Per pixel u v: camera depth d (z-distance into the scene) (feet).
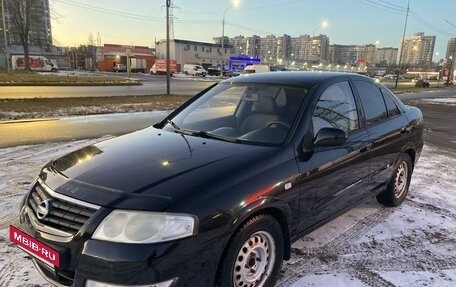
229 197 7.86
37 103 52.16
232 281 8.09
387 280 10.25
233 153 9.25
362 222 13.98
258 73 13.82
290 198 9.39
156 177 7.97
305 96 11.04
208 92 13.51
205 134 10.91
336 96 11.96
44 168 9.55
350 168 11.76
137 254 6.81
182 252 7.10
